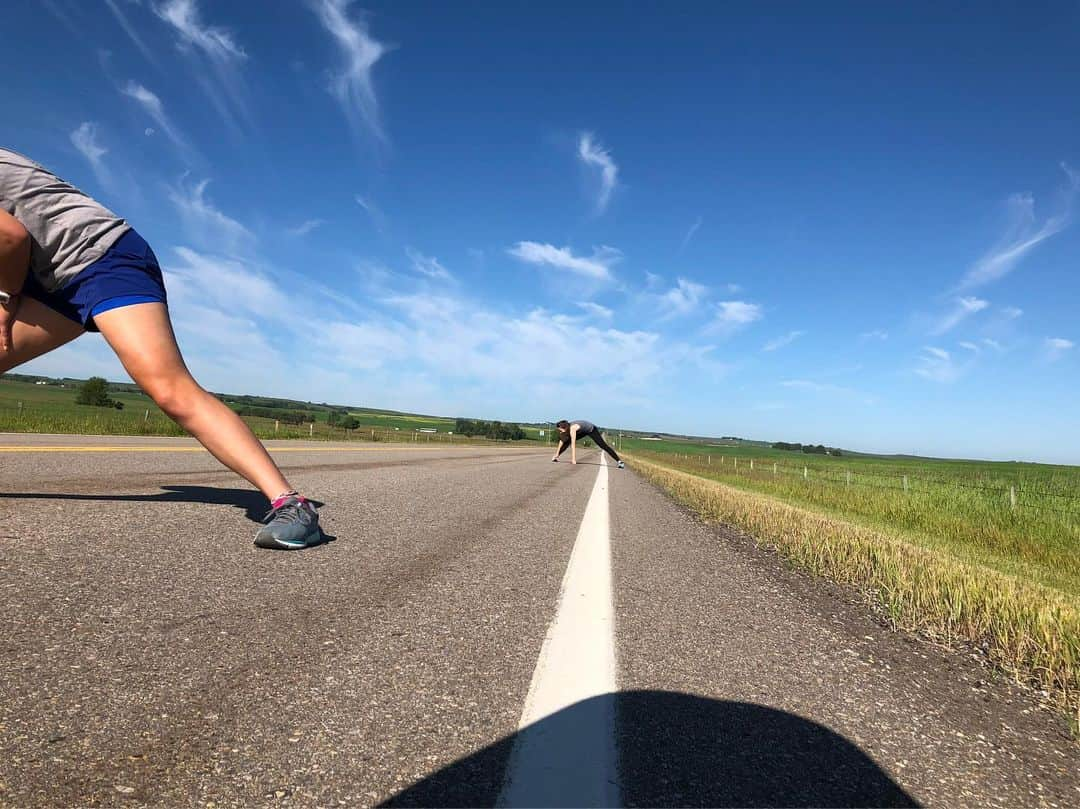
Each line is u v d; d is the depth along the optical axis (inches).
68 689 56.5
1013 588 148.5
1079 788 58.0
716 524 259.3
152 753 47.5
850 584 152.0
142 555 106.8
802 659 88.1
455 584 109.1
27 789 41.5
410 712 58.6
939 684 84.5
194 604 84.2
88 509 144.3
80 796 41.3
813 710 69.8
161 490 184.4
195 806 41.4
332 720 55.4
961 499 452.8
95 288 107.3
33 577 88.9
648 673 75.4
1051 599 139.7
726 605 115.9
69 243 104.2
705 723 62.9
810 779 53.8
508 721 58.7
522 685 67.7
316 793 44.1
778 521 261.4
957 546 289.9
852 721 68.1
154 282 114.2
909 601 135.2
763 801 49.2
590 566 137.7
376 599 95.0
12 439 379.9
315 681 63.4
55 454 280.5
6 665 60.0
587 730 58.2
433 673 68.5
